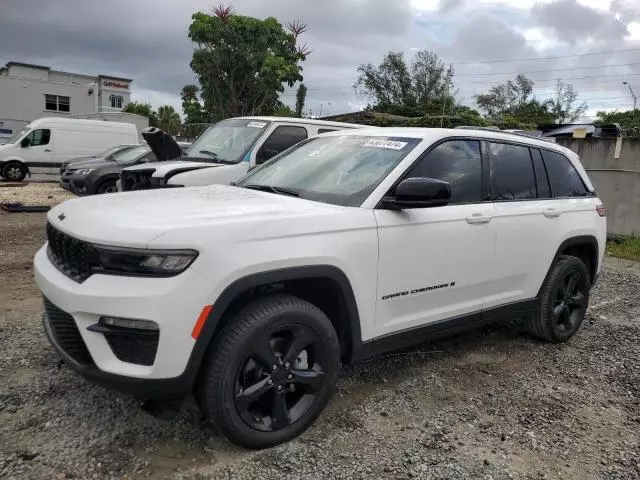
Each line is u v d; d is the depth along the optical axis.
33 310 5.07
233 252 2.76
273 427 3.01
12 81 31.08
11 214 11.49
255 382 2.93
